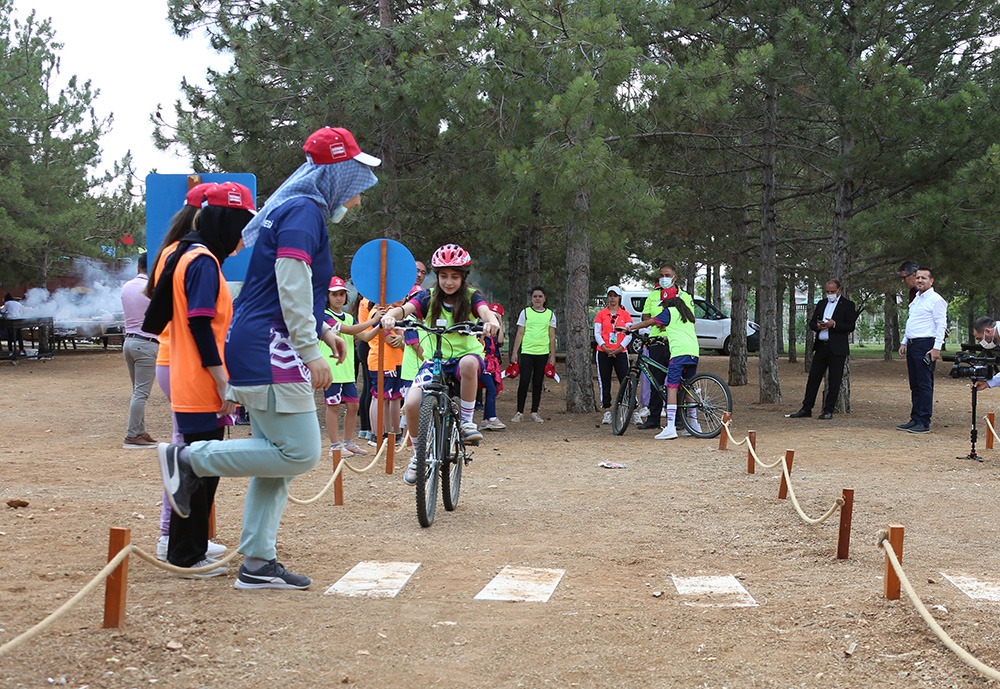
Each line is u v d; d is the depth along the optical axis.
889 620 4.46
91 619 4.29
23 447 10.82
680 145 16.80
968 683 3.72
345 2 17.09
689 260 22.48
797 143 17.34
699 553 6.08
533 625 4.46
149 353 10.75
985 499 7.94
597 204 13.17
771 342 17.69
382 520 6.97
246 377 4.56
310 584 5.01
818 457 10.46
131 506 7.21
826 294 15.21
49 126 27.58
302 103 17.06
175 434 4.99
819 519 6.31
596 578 5.41
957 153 13.97
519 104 13.99
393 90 14.90
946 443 11.78
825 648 4.14
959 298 36.28
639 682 3.79
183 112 18.70
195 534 5.11
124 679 3.63
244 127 17.34
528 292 24.61
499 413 15.93
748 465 9.36
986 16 16.33
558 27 13.91
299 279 4.53
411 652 4.07
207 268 4.79
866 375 26.39
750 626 4.47
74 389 18.73
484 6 16.41
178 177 8.62
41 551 5.69
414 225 19.38
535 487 8.59
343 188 4.81
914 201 13.66
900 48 15.43
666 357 13.00
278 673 3.78
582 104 12.66
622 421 12.72
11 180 24.64
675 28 15.02
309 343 4.55
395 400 11.02
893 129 13.65
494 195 16.98
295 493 8.02
